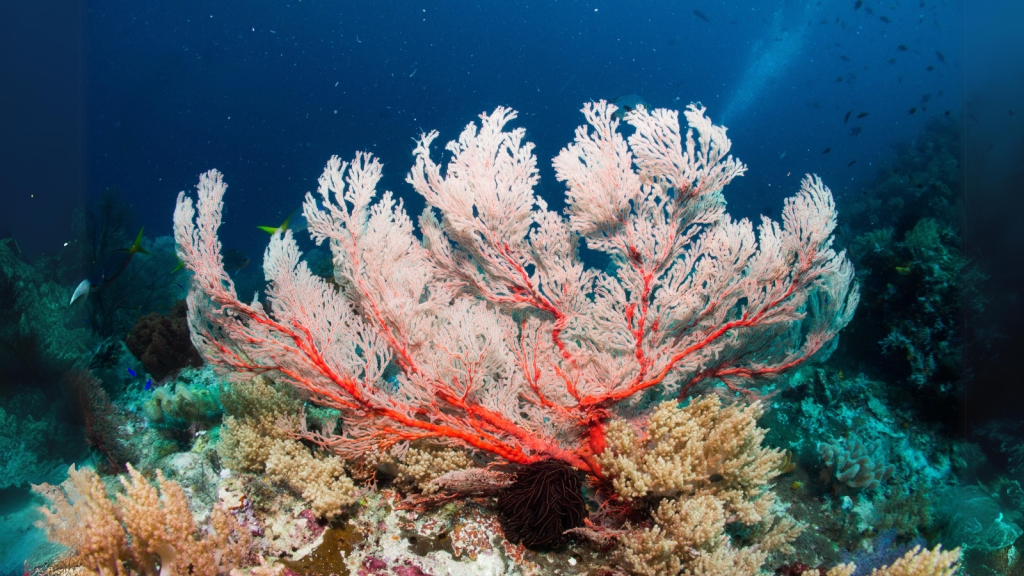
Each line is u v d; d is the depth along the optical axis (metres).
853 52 48.03
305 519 3.09
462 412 3.59
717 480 3.44
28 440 4.22
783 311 3.69
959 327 5.59
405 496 3.40
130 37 55.53
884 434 5.31
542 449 3.43
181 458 3.79
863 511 4.17
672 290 3.45
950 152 9.22
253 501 3.18
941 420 5.46
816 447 4.64
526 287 3.69
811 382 5.87
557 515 2.91
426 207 4.10
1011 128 6.48
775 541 3.30
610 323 3.57
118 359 5.85
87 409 4.04
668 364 3.60
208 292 3.26
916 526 4.03
